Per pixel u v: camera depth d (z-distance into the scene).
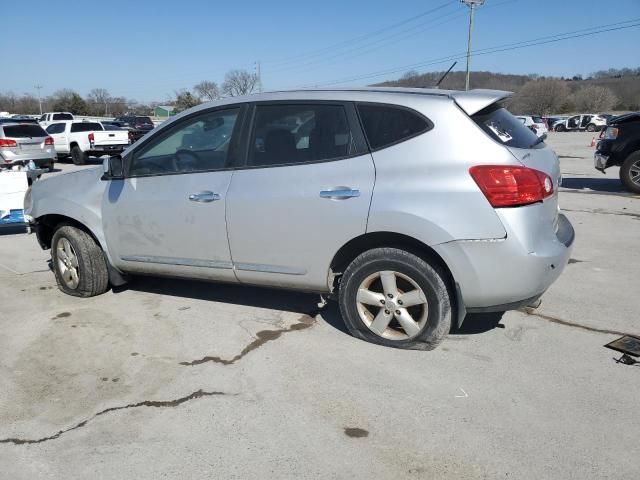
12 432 2.96
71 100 78.38
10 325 4.38
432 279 3.55
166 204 4.30
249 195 3.94
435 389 3.29
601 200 9.95
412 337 3.71
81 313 4.60
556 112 79.94
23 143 16.25
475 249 3.36
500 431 2.88
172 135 4.36
